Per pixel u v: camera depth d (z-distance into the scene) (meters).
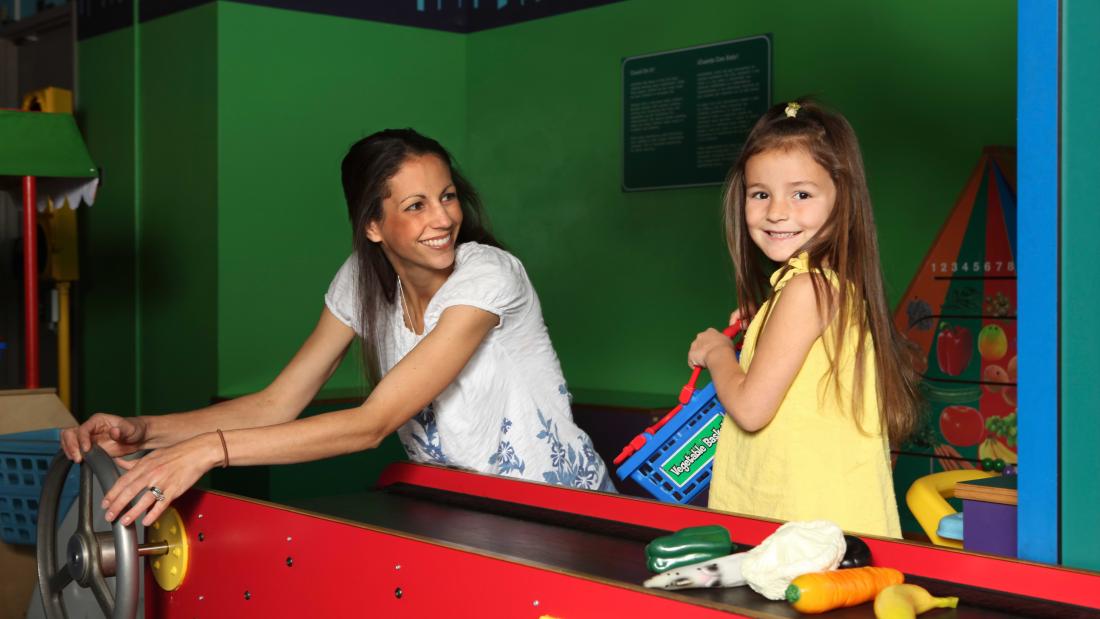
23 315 5.32
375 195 1.84
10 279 5.30
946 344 3.54
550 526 1.55
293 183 4.57
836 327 1.64
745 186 1.86
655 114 4.44
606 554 1.37
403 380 1.71
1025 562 1.17
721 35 4.24
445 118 5.09
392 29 4.86
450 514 1.65
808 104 1.75
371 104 4.80
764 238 1.74
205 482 4.35
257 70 4.45
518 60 4.93
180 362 4.59
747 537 1.40
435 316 1.81
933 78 3.68
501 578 1.15
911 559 1.24
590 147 4.68
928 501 1.90
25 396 2.62
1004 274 3.44
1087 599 1.12
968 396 3.48
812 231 1.70
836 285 1.64
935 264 3.58
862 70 3.86
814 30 3.98
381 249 1.98
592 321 4.73
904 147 3.77
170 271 4.64
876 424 1.67
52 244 4.50
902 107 3.76
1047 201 1.22
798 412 1.65
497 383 1.94
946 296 3.55
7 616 2.36
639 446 1.83
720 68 4.24
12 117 3.08
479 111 5.10
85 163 3.13
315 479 4.05
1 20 5.55
